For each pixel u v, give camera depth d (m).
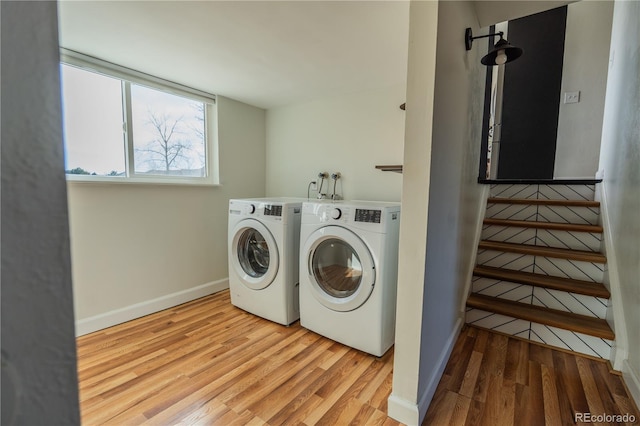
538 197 2.54
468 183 1.97
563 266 2.06
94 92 2.08
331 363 1.74
